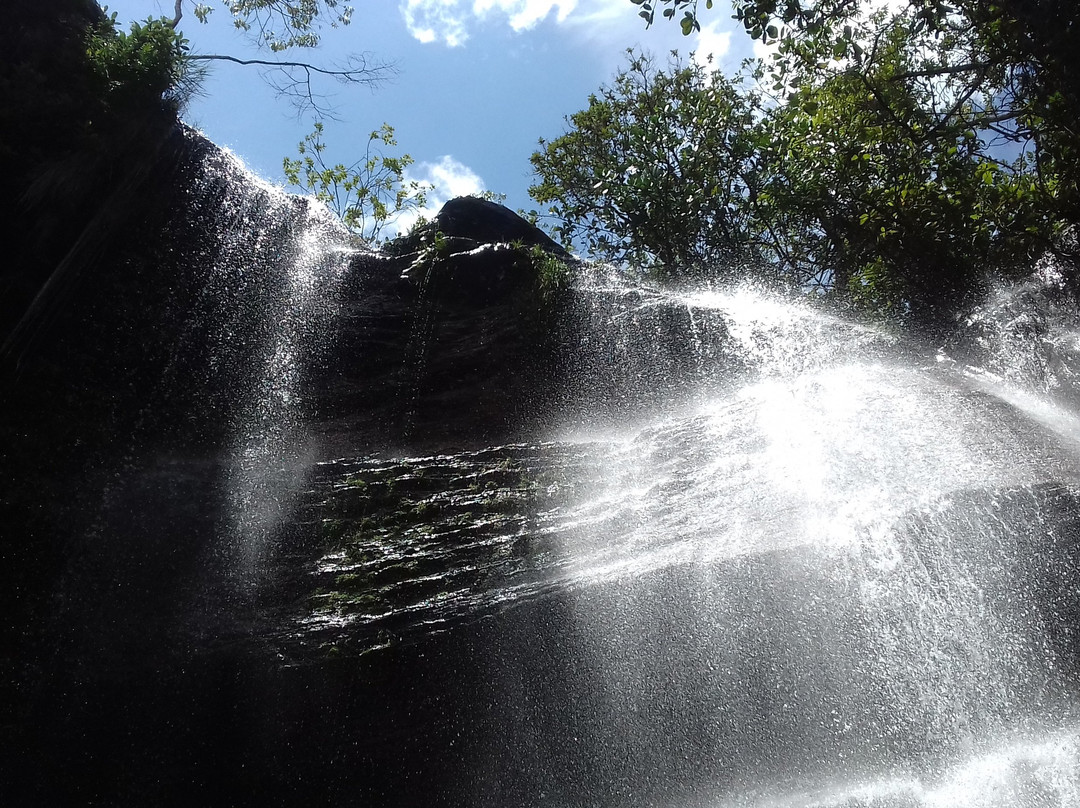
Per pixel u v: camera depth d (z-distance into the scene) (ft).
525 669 22.07
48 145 33.24
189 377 35.17
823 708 21.07
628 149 76.23
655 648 21.71
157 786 22.25
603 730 21.57
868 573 21.65
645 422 40.16
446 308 40.75
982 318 47.19
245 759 22.20
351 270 40.93
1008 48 45.27
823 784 20.83
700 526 25.08
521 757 21.62
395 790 21.54
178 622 24.90
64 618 25.29
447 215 46.34
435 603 23.80
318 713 22.15
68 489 29.17
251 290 38.27
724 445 30.42
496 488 30.68
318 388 37.68
